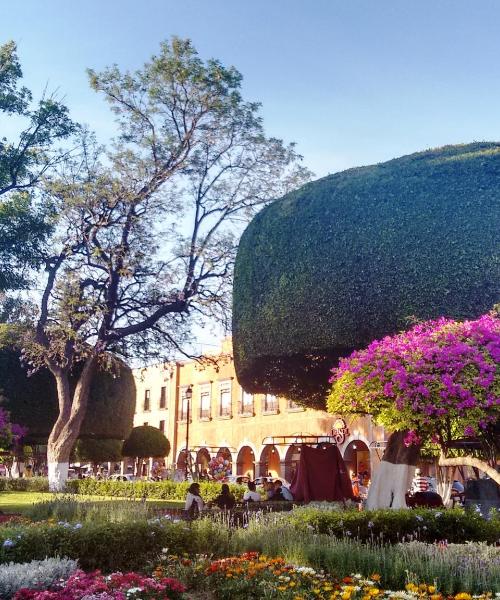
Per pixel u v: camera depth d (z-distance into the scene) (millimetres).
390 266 14141
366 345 14305
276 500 15844
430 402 9547
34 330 23922
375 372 10180
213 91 23109
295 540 8203
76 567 7402
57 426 23547
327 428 29750
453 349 9820
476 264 13523
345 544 7648
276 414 33625
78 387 23703
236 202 24000
